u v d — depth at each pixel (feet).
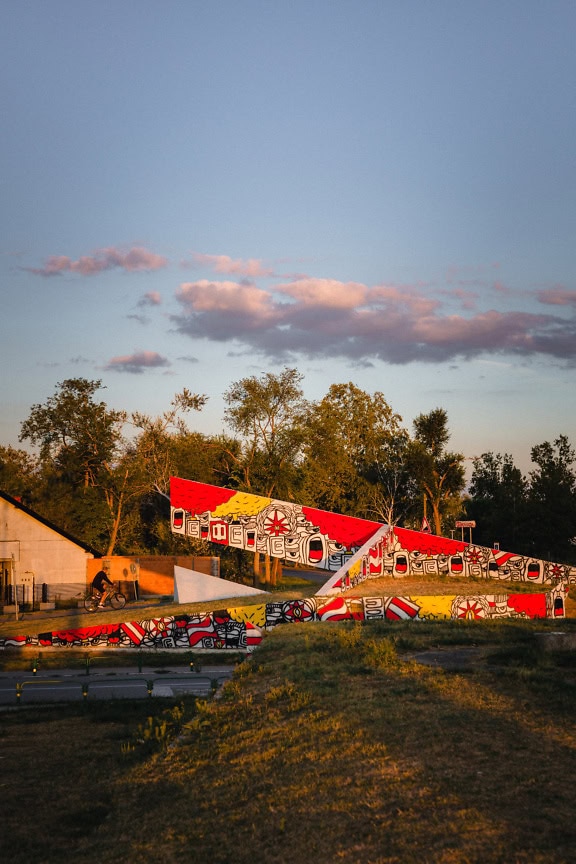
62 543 177.99
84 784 41.52
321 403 289.33
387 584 132.16
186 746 45.34
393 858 25.88
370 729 41.52
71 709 69.67
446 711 43.91
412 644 72.18
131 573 184.55
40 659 101.50
